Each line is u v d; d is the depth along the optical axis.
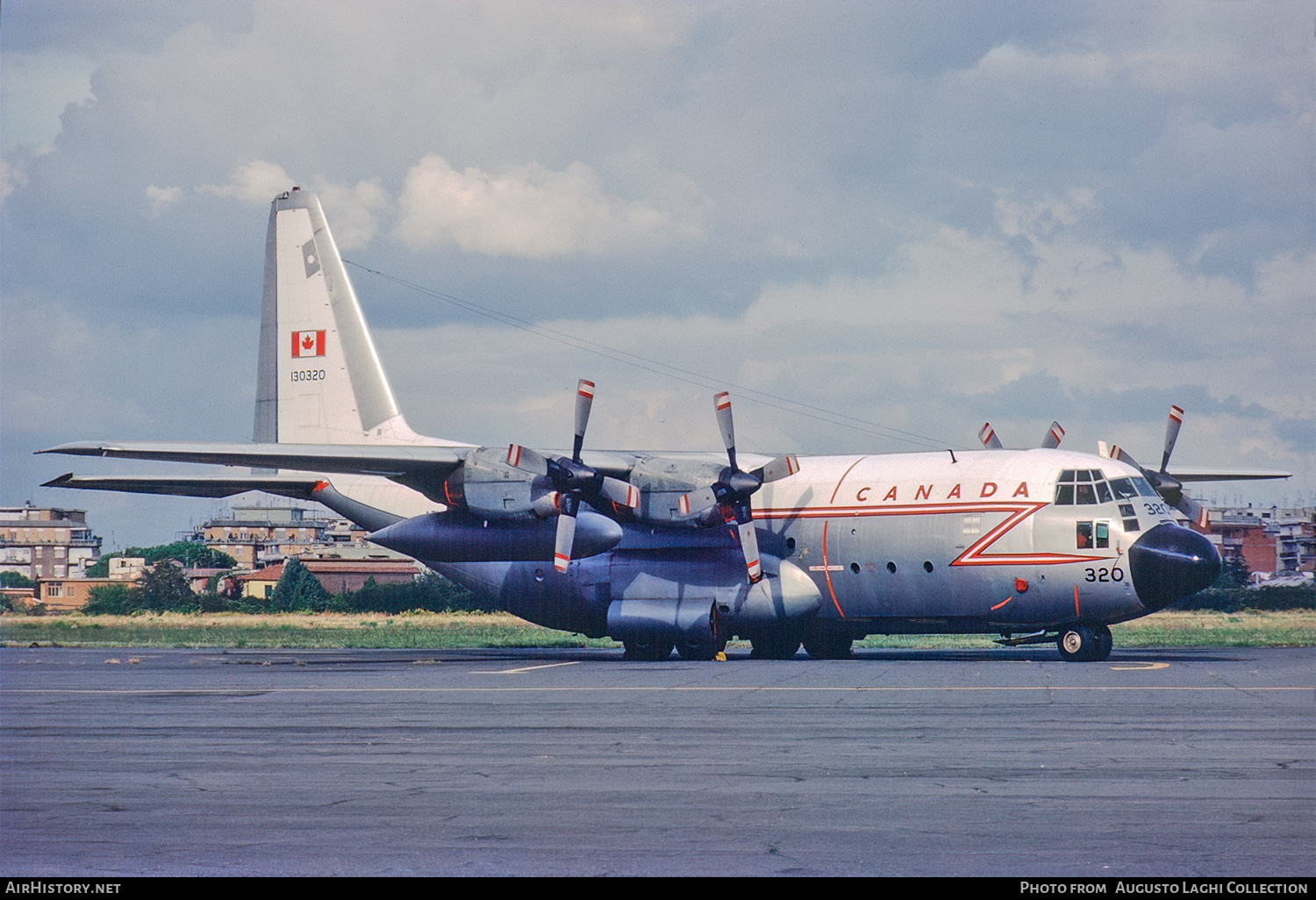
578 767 31.70
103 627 142.00
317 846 23.62
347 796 28.22
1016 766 31.12
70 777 30.80
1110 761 31.56
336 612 189.62
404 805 27.12
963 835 24.05
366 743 36.19
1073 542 64.44
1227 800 26.77
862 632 72.50
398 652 90.38
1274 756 32.16
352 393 84.81
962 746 34.25
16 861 22.75
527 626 146.88
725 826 24.97
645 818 25.78
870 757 32.69
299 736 37.88
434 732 38.31
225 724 41.22
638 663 70.69
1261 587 188.00
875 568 69.25
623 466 71.81
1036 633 68.94
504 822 25.50
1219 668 61.00
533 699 48.16
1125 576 63.28
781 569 71.38
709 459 75.31
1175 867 21.77
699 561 72.81
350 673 63.94
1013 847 23.12
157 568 197.25
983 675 56.97
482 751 34.44
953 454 70.12
